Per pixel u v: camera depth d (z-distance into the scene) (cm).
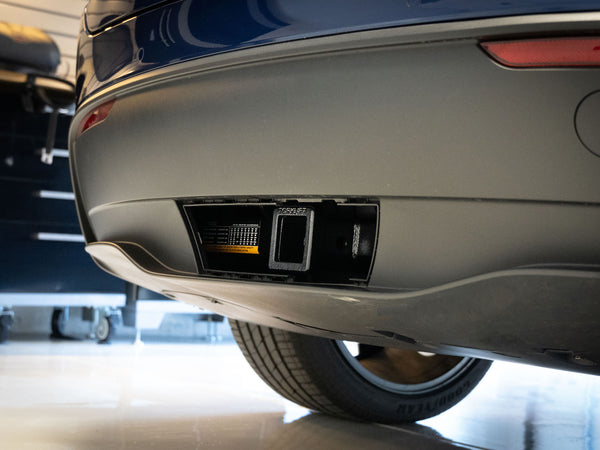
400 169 89
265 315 129
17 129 391
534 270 80
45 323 471
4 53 380
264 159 101
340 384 167
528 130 80
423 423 183
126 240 131
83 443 150
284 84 96
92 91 129
